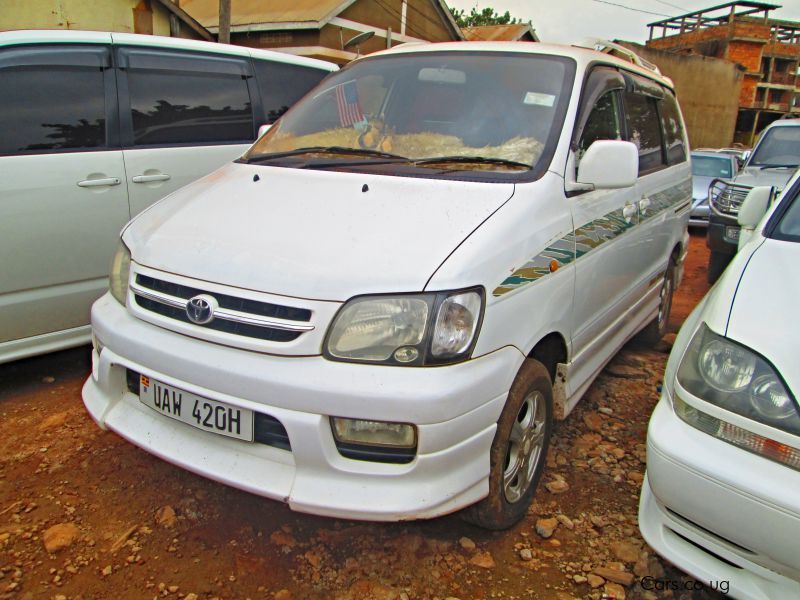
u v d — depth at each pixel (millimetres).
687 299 6488
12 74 3518
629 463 3152
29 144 3520
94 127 3820
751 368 1906
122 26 11617
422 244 2178
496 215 2352
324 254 2160
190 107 4363
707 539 1974
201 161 4344
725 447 1890
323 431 2021
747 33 39719
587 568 2414
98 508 2645
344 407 1986
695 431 1969
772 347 1912
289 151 3107
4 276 3402
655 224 3939
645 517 2215
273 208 2500
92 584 2248
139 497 2719
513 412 2369
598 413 3686
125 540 2467
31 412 3395
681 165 4680
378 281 2047
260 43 15719
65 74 3738
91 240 3744
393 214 2344
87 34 3904
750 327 2000
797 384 1817
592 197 2984
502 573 2377
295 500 2057
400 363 2004
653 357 4637
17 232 3422
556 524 2646
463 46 3354
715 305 2201
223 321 2152
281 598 2215
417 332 2012
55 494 2721
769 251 2473
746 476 1811
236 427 2133
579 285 2801
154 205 2928
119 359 2424
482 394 2115
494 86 3045
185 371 2195
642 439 3398
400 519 2037
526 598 2266
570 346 2840
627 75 3738
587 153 2760
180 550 2426
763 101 42969
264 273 2135
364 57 3627
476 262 2146
